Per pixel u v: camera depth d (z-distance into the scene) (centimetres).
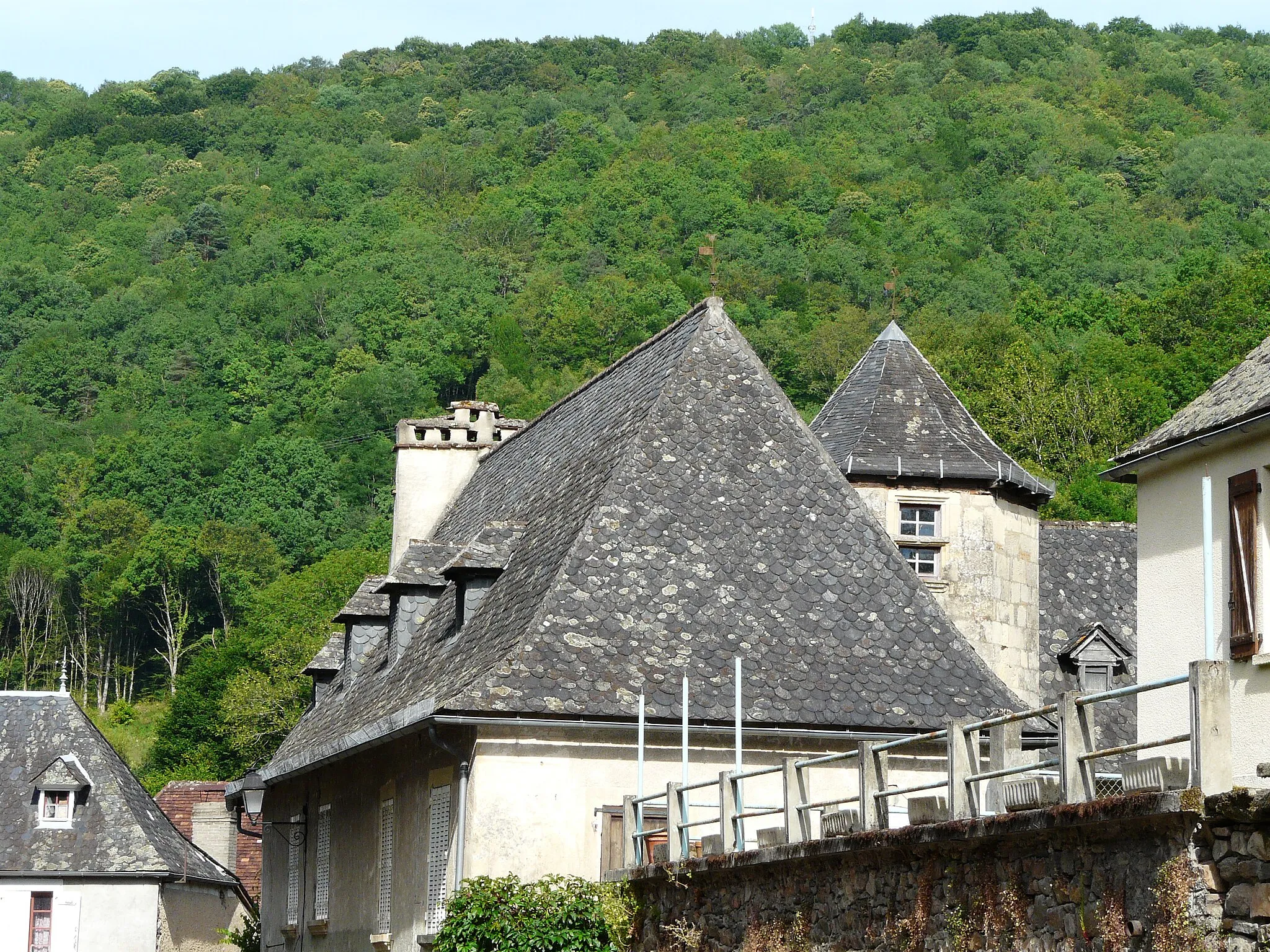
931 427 5131
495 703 3678
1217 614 3562
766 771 2977
